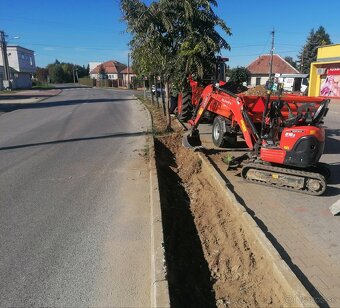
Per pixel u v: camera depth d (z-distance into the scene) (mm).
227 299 4000
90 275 4270
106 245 4957
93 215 5941
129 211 6102
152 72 13625
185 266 4621
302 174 6461
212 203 6344
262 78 68812
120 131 14172
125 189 7191
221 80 14258
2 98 39156
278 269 4012
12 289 4020
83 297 3893
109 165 8969
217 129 10320
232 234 5238
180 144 11367
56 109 25250
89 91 58562
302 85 46281
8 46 68688
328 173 6953
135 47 12859
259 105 8398
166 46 12086
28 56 75875
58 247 4895
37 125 16484
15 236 5211
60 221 5711
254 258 4574
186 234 5453
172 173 8453
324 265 4254
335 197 6414
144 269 4383
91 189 7199
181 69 12172
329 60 30891
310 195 6508
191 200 6871
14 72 68000
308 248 4641
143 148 10695
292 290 3668
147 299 3859
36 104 30609
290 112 7047
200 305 3943
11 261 4566
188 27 11469
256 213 5699
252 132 7566
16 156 10016
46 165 8992
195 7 11320
